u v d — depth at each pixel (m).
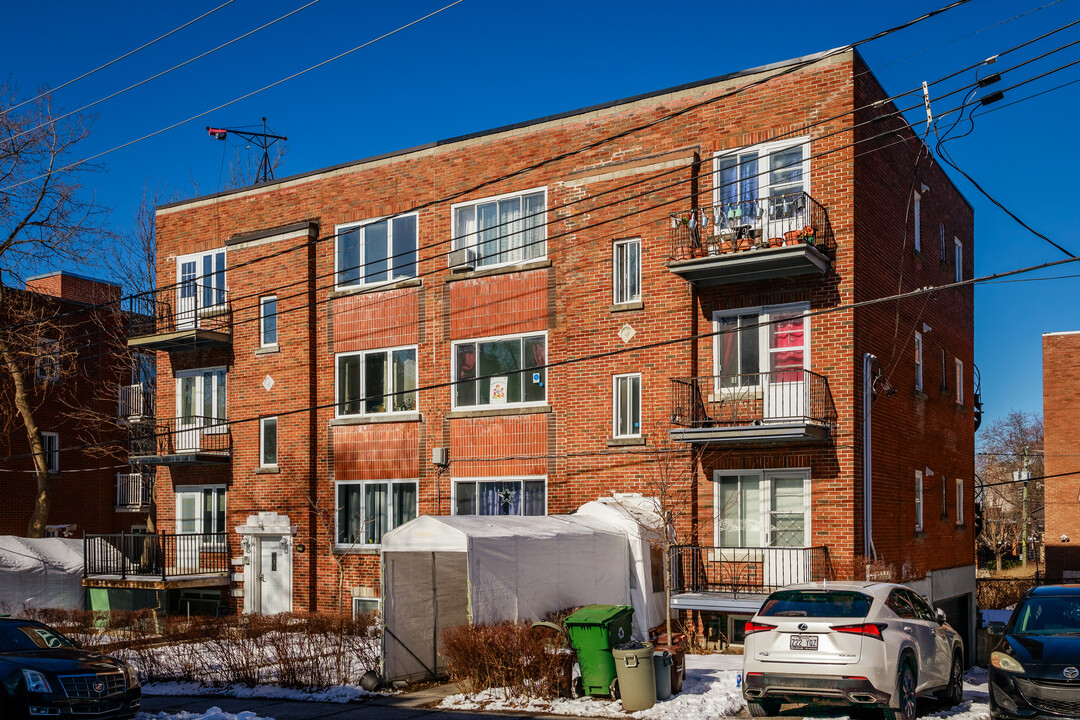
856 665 11.75
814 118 21.41
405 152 26.72
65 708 13.01
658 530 20.56
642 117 23.41
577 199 24.03
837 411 20.69
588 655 14.38
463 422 25.16
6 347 33.69
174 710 15.05
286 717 14.07
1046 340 42.25
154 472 34.62
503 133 25.23
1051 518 41.53
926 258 26.38
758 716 12.82
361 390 26.95
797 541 20.92
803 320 21.23
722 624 21.19
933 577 25.66
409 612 16.78
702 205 22.42
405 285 26.31
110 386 39.97
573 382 23.69
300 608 26.97
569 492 23.50
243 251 29.09
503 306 24.84
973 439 31.34
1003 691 11.71
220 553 28.53
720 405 21.67
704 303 22.27
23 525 37.19
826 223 21.12
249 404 28.67
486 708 14.25
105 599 28.70
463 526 16.80
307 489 27.22
